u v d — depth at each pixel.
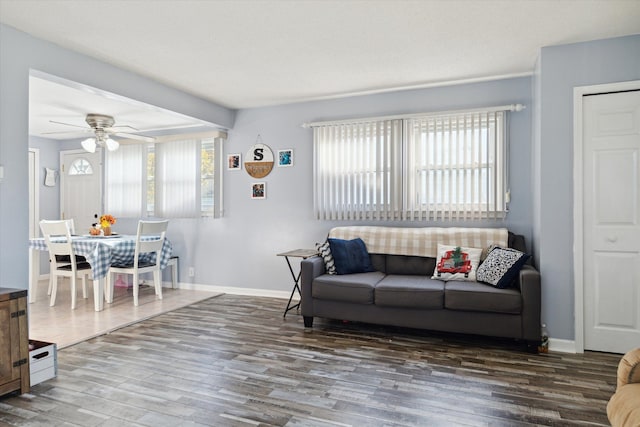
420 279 3.62
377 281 3.57
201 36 2.96
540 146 3.20
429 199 4.14
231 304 4.59
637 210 2.98
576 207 3.09
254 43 3.09
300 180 4.82
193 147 5.33
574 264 3.09
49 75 3.06
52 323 3.80
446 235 3.86
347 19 2.71
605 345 3.07
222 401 2.28
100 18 2.67
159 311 4.26
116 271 4.59
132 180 5.71
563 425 2.03
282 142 4.91
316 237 4.75
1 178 2.69
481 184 3.94
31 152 6.13
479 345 3.23
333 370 2.72
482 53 3.31
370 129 4.38
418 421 2.06
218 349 3.12
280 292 4.95
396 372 2.68
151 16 2.65
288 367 2.77
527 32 2.91
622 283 3.02
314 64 3.55
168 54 3.30
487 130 3.90
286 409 2.19
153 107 4.05
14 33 2.79
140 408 2.20
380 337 3.43
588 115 3.08
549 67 3.16
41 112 4.68
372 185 4.38
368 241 4.12
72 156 6.39
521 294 3.06
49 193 6.39
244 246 5.12
